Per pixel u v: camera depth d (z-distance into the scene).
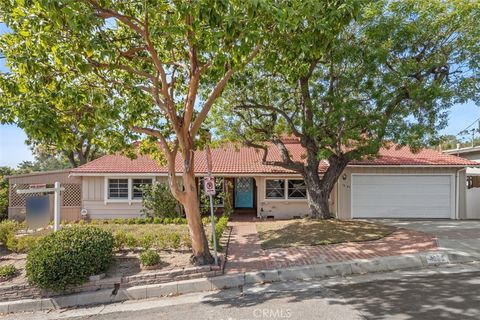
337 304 5.70
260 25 6.16
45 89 7.31
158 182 16.56
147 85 9.30
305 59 8.34
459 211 16.22
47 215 9.35
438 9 10.54
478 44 10.62
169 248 9.24
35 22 6.33
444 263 7.98
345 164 13.03
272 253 9.34
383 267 7.76
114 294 7.09
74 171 16.62
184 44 8.68
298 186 17.39
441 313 5.09
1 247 9.64
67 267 7.05
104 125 7.99
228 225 14.66
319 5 5.88
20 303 6.86
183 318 5.64
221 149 19.64
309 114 12.40
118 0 7.04
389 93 10.36
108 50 6.26
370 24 10.27
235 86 11.82
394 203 16.38
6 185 19.36
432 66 10.67
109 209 16.91
